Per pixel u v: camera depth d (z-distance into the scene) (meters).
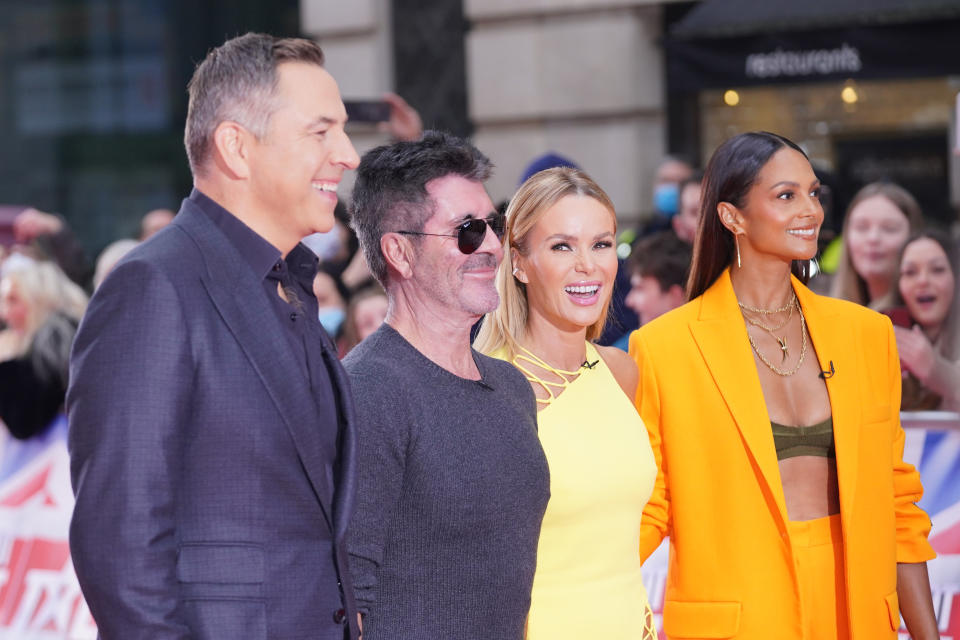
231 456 2.60
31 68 21.58
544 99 10.40
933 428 4.80
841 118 9.96
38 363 6.43
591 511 3.43
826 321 3.88
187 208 2.77
